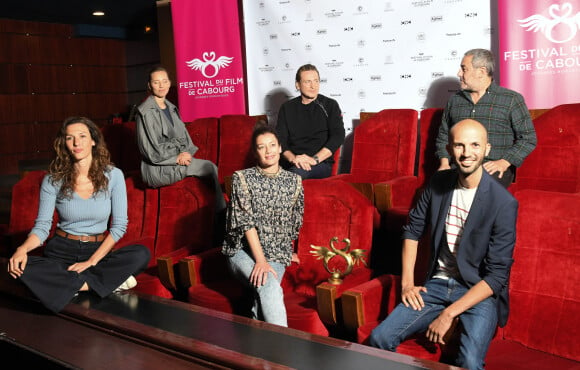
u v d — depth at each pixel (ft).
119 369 5.91
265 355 5.68
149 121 12.44
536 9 12.12
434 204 7.60
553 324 6.97
